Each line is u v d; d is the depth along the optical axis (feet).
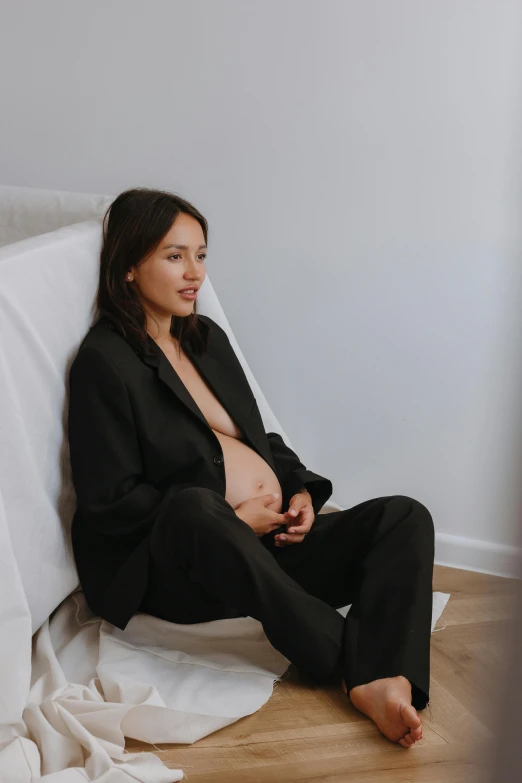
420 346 6.86
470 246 6.55
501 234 6.45
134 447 4.98
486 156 6.37
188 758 4.12
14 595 4.08
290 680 4.85
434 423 6.94
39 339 4.68
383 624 4.64
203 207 7.22
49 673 4.50
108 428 4.89
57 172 7.59
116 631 5.08
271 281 7.16
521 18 6.09
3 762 3.70
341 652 4.62
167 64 7.08
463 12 6.23
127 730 4.22
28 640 4.10
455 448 6.91
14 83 7.52
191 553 4.58
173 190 7.28
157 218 5.19
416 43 6.39
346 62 6.59
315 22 6.61
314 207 6.91
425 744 4.29
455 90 6.35
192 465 5.11
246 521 5.01
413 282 6.77
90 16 7.19
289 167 6.91
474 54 6.26
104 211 6.17
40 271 4.73
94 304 5.31
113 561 5.02
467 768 4.09
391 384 7.01
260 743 4.25
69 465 5.07
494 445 6.77
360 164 6.72
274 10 6.70
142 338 5.18
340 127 6.71
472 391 6.77
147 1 7.02
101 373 4.91
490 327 6.62
